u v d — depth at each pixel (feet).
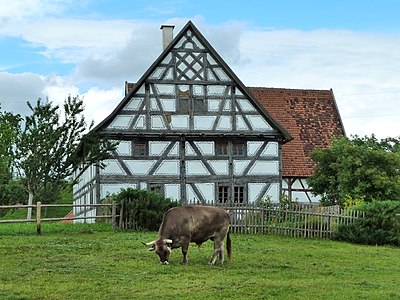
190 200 120.57
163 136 120.37
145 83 120.88
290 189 137.90
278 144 124.67
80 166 120.67
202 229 60.54
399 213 86.74
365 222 86.89
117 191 118.01
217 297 46.01
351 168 114.83
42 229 87.45
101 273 54.44
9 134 127.03
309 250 75.61
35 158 107.24
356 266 64.28
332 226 89.56
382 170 114.42
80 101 109.50
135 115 119.85
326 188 121.39
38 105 107.96
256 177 123.24
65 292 47.09
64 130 108.37
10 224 99.76
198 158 121.70
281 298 46.01
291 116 148.36
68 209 191.93
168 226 59.88
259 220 92.94
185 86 122.21
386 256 73.20
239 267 59.62
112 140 118.32
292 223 91.45
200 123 121.90
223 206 93.76
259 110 123.75
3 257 62.18
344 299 46.06
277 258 66.80
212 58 123.65
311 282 52.60
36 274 53.72
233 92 123.34
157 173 119.96
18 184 140.46
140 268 57.21
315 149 129.18
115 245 71.61
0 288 47.98
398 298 46.78
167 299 45.27
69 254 64.59
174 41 122.21
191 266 58.90
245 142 123.95
